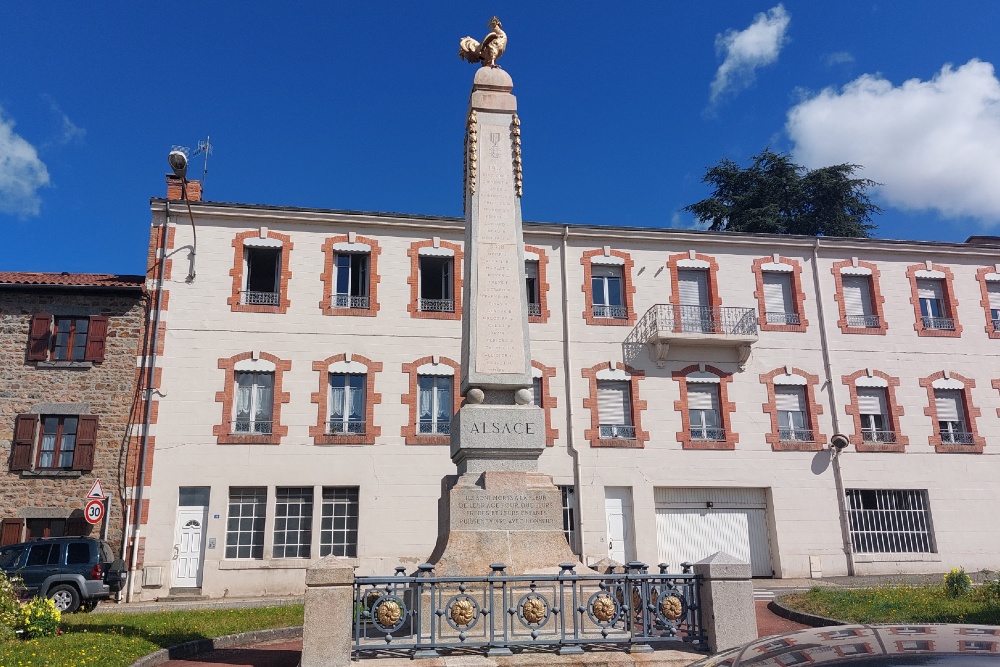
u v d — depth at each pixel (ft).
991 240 92.84
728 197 147.84
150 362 71.36
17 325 71.31
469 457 32.96
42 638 33.47
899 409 83.41
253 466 70.54
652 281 82.64
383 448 72.79
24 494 67.56
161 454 69.51
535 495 31.83
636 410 78.48
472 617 24.93
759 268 85.10
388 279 77.41
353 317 75.82
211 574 67.56
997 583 47.57
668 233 83.61
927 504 81.35
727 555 26.61
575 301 80.53
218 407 71.41
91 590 55.47
